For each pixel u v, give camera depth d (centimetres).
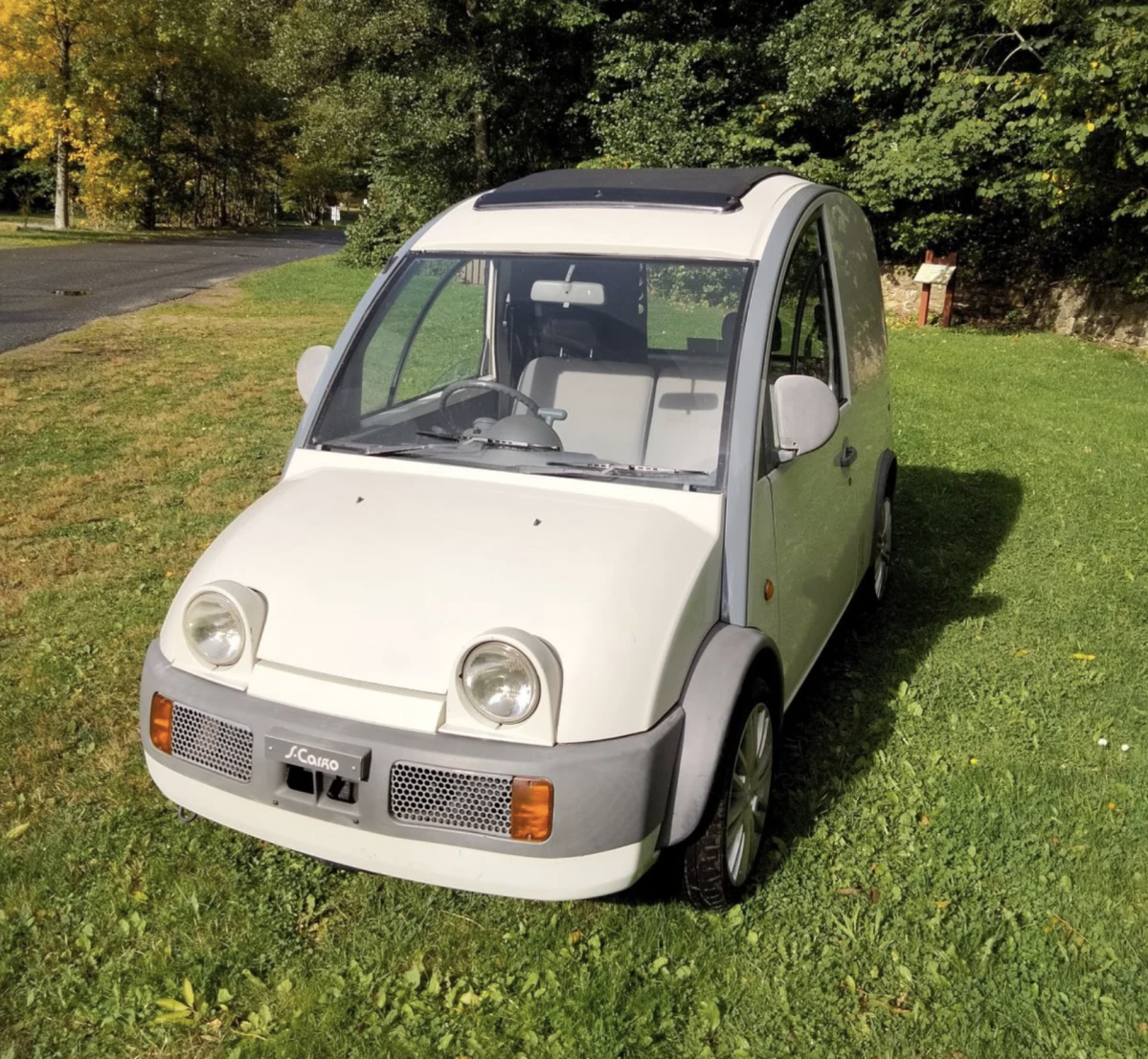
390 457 348
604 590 282
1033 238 2039
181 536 670
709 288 348
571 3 2398
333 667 277
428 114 2458
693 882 311
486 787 262
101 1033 277
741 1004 291
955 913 329
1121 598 606
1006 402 1216
